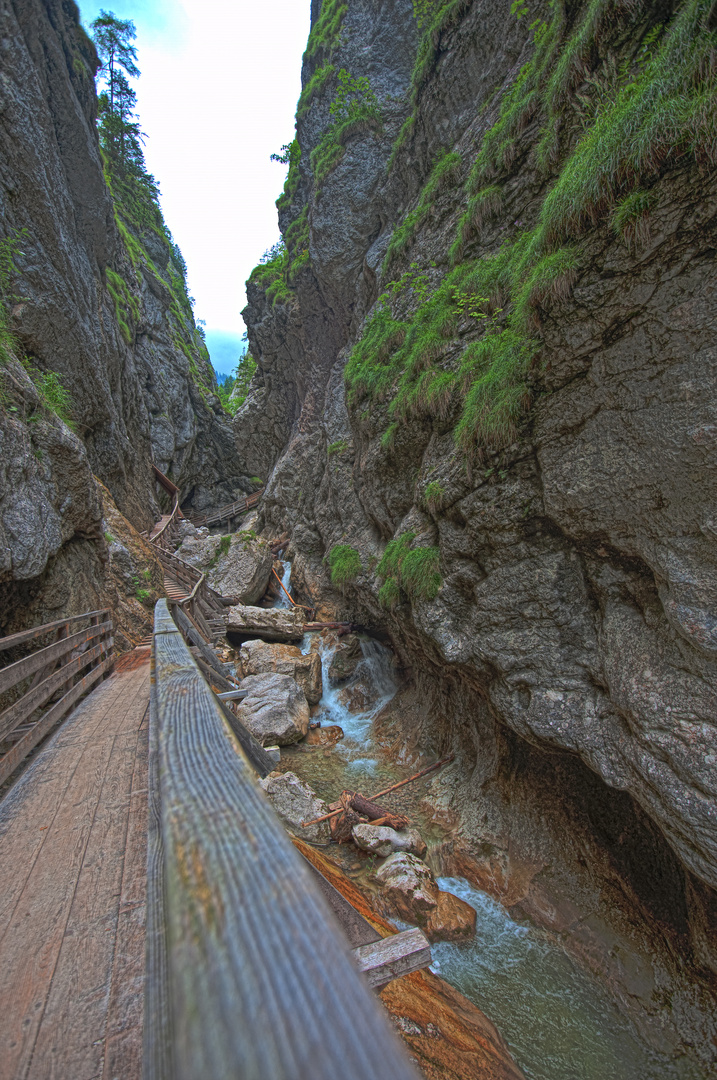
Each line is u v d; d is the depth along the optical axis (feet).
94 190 53.21
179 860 2.32
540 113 22.18
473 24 31.60
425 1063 10.30
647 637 13.10
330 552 44.01
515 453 16.78
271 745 31.24
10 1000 5.58
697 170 11.28
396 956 8.77
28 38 41.37
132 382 75.36
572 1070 12.88
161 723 4.21
